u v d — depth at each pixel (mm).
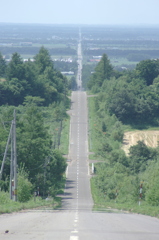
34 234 56844
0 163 190250
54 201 180375
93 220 74188
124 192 195625
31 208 117750
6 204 115750
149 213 96125
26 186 145875
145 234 58938
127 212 106250
